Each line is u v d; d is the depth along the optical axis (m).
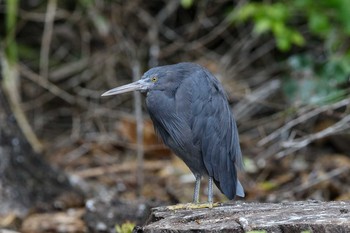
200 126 8.42
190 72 8.61
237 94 14.80
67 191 12.31
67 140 15.34
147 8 16.25
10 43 14.44
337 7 13.39
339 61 13.11
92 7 15.52
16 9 16.11
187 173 13.38
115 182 13.36
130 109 15.77
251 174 13.41
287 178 13.23
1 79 13.81
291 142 11.66
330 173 12.81
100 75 16.08
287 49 14.36
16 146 12.15
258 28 13.50
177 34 16.25
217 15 16.12
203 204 7.69
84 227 11.11
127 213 10.81
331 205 7.11
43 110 16.25
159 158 14.38
